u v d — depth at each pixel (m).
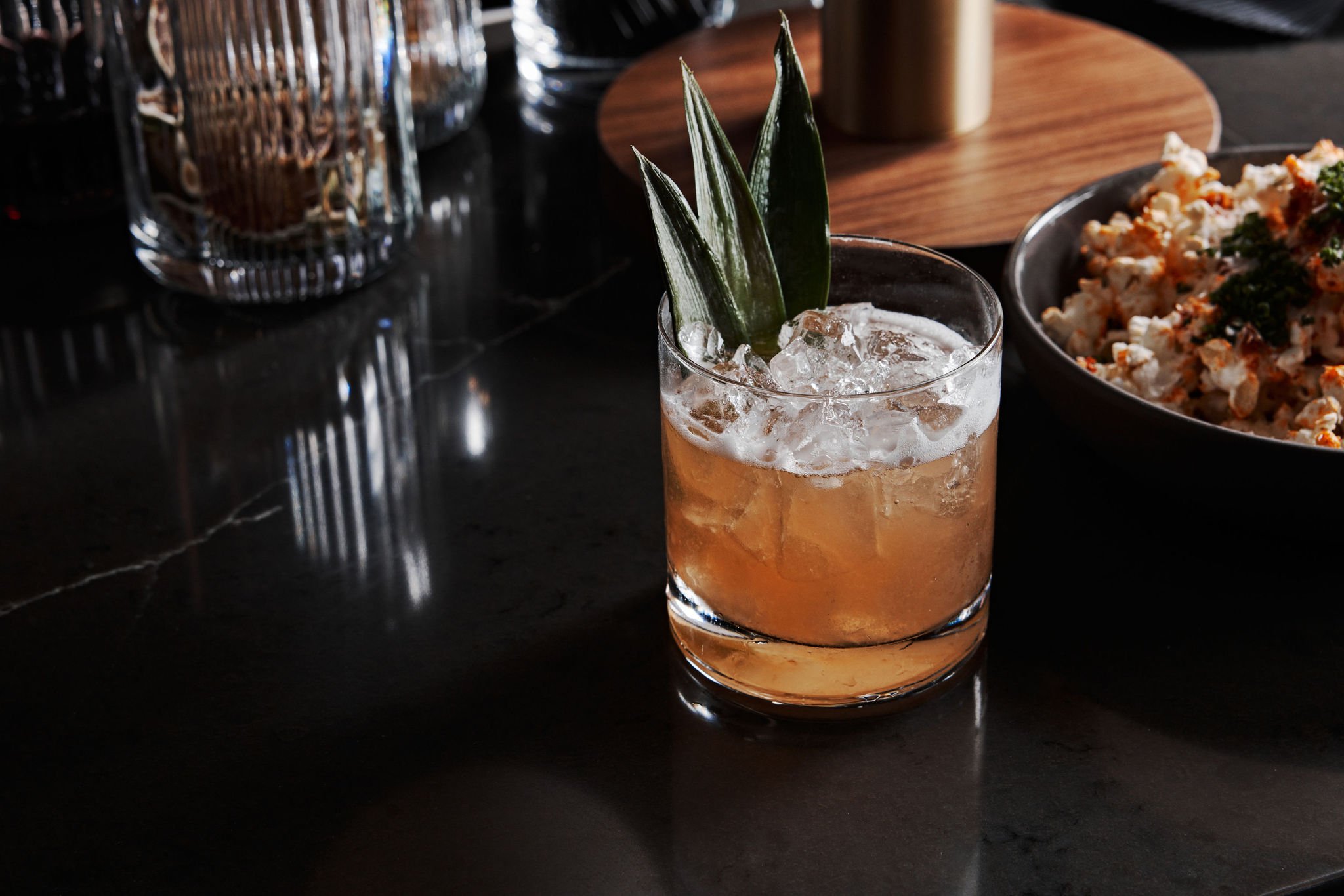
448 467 0.72
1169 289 0.70
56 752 0.62
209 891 0.58
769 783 0.60
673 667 0.64
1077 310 0.70
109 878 0.58
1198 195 0.72
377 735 0.62
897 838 0.58
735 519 0.58
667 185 0.58
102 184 0.85
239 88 0.75
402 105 0.80
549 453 0.72
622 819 0.59
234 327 0.80
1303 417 0.65
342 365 0.77
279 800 0.60
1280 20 1.02
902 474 0.57
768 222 0.62
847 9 0.85
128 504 0.71
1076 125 0.88
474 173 0.91
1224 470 0.62
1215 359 0.66
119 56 0.76
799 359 0.59
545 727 0.62
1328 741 0.60
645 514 0.69
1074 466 0.70
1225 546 0.67
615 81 0.94
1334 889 0.57
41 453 0.73
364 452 0.73
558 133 0.94
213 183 0.77
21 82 0.82
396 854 0.58
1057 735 0.61
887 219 0.81
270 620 0.66
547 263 0.83
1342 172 0.67
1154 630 0.64
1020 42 0.96
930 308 0.62
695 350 0.60
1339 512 0.61
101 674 0.64
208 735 0.62
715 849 0.58
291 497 0.71
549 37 0.96
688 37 0.99
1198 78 0.91
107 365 0.78
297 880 0.58
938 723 0.61
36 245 0.85
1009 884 0.57
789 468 0.57
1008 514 0.68
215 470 0.72
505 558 0.68
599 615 0.65
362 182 0.79
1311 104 0.93
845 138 0.88
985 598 0.62
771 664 0.60
